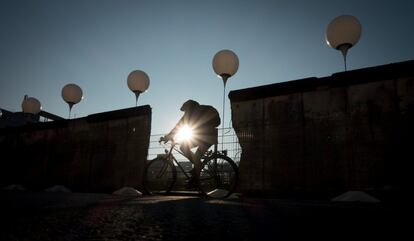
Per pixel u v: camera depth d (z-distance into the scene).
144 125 7.98
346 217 2.63
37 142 9.62
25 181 9.47
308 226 2.14
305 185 5.90
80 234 1.75
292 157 6.14
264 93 6.73
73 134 9.05
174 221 2.28
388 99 5.52
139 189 7.55
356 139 5.64
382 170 5.33
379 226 2.16
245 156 6.61
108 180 8.11
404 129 5.29
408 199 4.97
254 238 1.72
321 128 6.01
